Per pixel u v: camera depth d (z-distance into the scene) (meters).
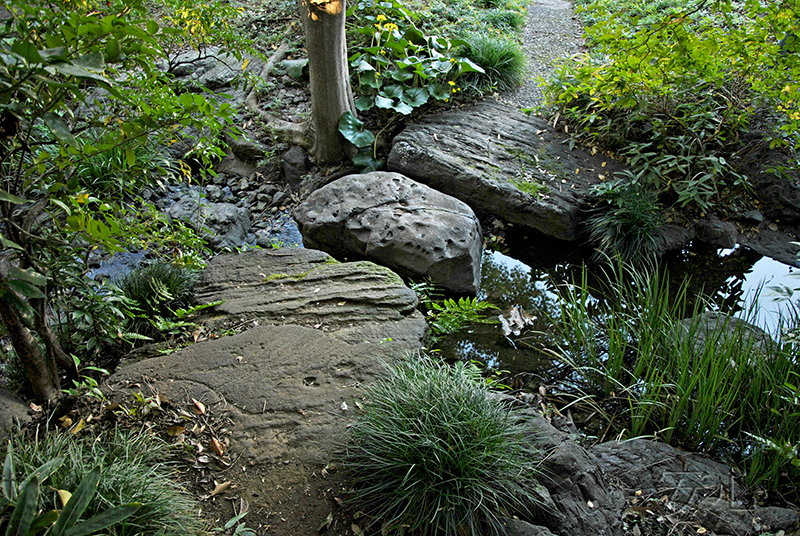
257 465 2.78
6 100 1.85
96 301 3.49
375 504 2.55
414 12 8.05
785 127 5.38
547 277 5.49
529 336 4.54
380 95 6.85
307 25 5.92
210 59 7.79
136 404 3.06
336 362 3.39
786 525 2.80
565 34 8.80
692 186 5.73
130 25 2.02
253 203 6.50
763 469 3.17
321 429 2.96
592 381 3.98
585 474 2.76
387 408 2.78
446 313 4.52
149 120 2.43
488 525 2.46
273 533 2.49
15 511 1.78
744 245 5.84
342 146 6.67
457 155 6.30
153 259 5.14
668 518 2.84
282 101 7.25
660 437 3.49
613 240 5.59
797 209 5.86
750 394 3.46
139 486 2.34
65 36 1.94
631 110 6.23
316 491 2.65
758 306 4.68
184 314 3.98
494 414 2.76
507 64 7.51
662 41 5.07
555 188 5.98
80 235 2.61
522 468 2.61
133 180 3.30
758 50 5.09
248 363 3.37
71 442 2.54
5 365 3.61
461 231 5.08
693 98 6.07
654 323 4.16
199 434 2.92
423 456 2.50
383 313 3.90
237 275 4.41
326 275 4.32
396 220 5.21
